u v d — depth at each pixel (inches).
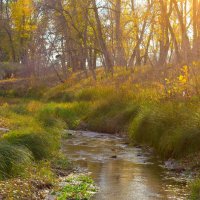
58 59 1966.0
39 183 420.5
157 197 392.2
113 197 391.5
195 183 411.5
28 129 622.2
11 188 381.7
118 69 1672.0
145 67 1579.7
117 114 877.8
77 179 455.2
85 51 1663.4
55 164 517.7
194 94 683.4
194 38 1405.0
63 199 375.2
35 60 2174.0
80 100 1178.6
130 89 1032.2
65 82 1644.9
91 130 881.5
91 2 1636.3
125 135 778.2
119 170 502.3
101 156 588.1
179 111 632.4
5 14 2755.9
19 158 454.0
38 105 1162.0
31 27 2138.3
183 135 551.2
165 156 566.9
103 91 1151.6
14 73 2285.9
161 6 1423.5
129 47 2135.8
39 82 1830.7
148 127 674.8
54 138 669.9
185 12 1838.1
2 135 580.1
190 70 760.3
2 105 1202.0
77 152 617.3
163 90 813.9
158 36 1857.8
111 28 1930.4
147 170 502.6
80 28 1891.0
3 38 2687.0
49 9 1657.2
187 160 522.9
